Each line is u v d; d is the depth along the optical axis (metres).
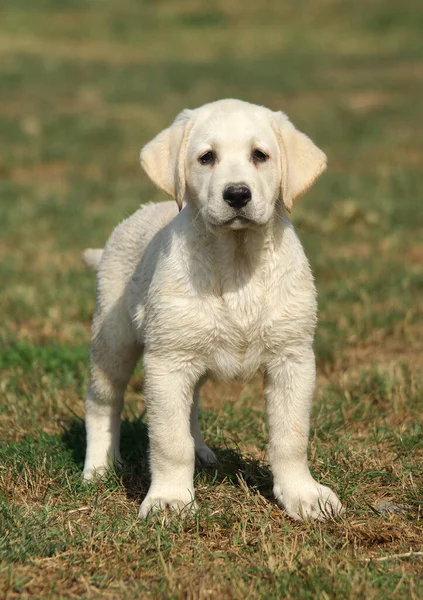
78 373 10.80
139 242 8.16
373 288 13.62
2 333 12.20
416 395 9.69
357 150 25.28
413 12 53.88
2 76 38.47
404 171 22.47
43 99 33.66
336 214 17.89
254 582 5.89
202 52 48.28
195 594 5.73
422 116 29.88
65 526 6.82
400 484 7.59
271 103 32.78
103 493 7.49
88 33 52.31
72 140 27.11
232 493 7.47
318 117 29.84
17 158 24.92
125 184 22.02
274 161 7.16
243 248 6.92
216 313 6.96
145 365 7.14
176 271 7.02
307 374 7.11
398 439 8.59
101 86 36.47
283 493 7.16
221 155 7.02
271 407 7.25
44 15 55.84
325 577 5.80
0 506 7.05
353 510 7.07
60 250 16.52
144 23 54.84
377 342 11.82
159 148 7.44
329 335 11.77
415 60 42.97
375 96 34.16
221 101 7.44
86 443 8.68
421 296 13.49
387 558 6.23
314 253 15.67
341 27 52.59
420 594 5.67
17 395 9.99
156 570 6.11
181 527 6.69
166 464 7.06
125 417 9.38
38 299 13.62
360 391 10.05
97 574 6.11
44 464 7.84
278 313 6.98
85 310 13.07
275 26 53.72
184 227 7.14
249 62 43.78
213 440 8.86
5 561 6.18
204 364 7.14
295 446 7.14
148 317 7.17
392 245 16.31
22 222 18.56
